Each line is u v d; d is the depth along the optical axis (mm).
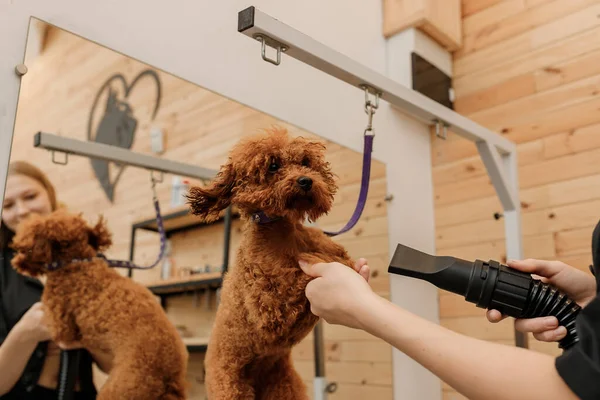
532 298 658
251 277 690
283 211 666
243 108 1431
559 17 1621
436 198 1824
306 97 1370
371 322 588
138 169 2188
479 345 534
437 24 1705
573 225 1494
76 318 1122
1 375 1181
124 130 2170
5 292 1230
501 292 662
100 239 1209
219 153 1700
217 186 712
